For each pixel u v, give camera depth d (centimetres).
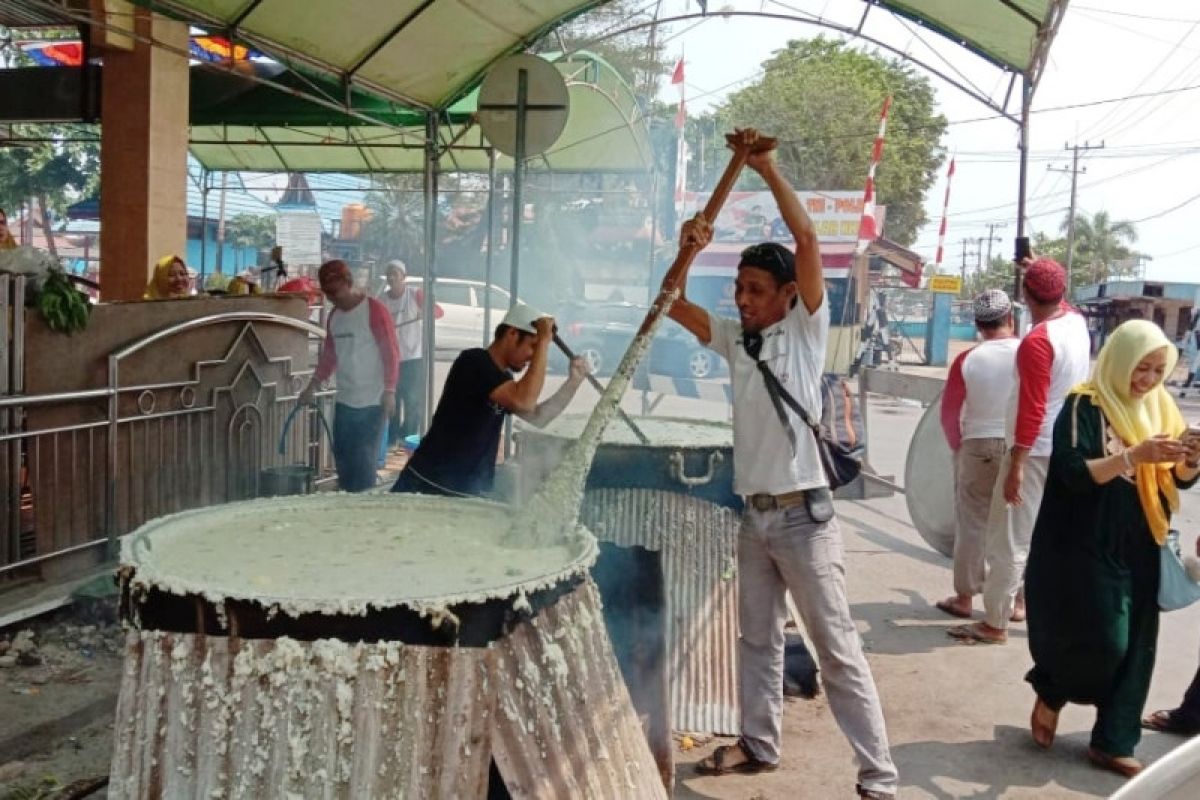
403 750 189
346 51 708
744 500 343
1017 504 485
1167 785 177
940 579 644
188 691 194
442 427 423
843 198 2447
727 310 2503
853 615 565
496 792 219
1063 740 407
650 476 381
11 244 669
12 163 2173
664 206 1966
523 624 204
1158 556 365
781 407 323
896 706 439
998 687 462
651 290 1183
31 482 481
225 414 616
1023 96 731
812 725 410
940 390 773
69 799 311
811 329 326
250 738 191
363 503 293
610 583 345
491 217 877
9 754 357
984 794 361
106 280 945
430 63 765
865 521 812
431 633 191
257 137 1359
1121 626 365
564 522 251
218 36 646
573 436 402
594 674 223
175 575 214
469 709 192
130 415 538
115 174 934
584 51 1050
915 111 4100
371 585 210
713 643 385
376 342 639
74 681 420
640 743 238
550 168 1385
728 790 353
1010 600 516
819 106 3666
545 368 405
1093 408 367
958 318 4500
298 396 686
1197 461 361
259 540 253
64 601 466
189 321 572
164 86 938
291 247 2114
